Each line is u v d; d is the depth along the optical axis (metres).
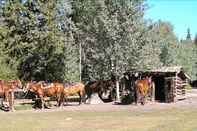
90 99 44.78
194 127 24.27
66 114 33.62
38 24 50.62
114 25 44.41
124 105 41.31
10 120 29.91
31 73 51.72
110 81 46.34
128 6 44.69
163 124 25.91
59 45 50.22
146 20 45.94
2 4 51.97
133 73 46.28
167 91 44.31
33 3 51.12
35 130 24.39
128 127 24.84
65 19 53.88
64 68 52.38
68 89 42.06
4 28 50.09
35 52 50.41
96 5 46.69
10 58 49.28
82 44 51.81
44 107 40.59
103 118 30.00
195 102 44.22
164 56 76.19
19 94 48.94
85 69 52.12
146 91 42.19
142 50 44.81
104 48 45.50
